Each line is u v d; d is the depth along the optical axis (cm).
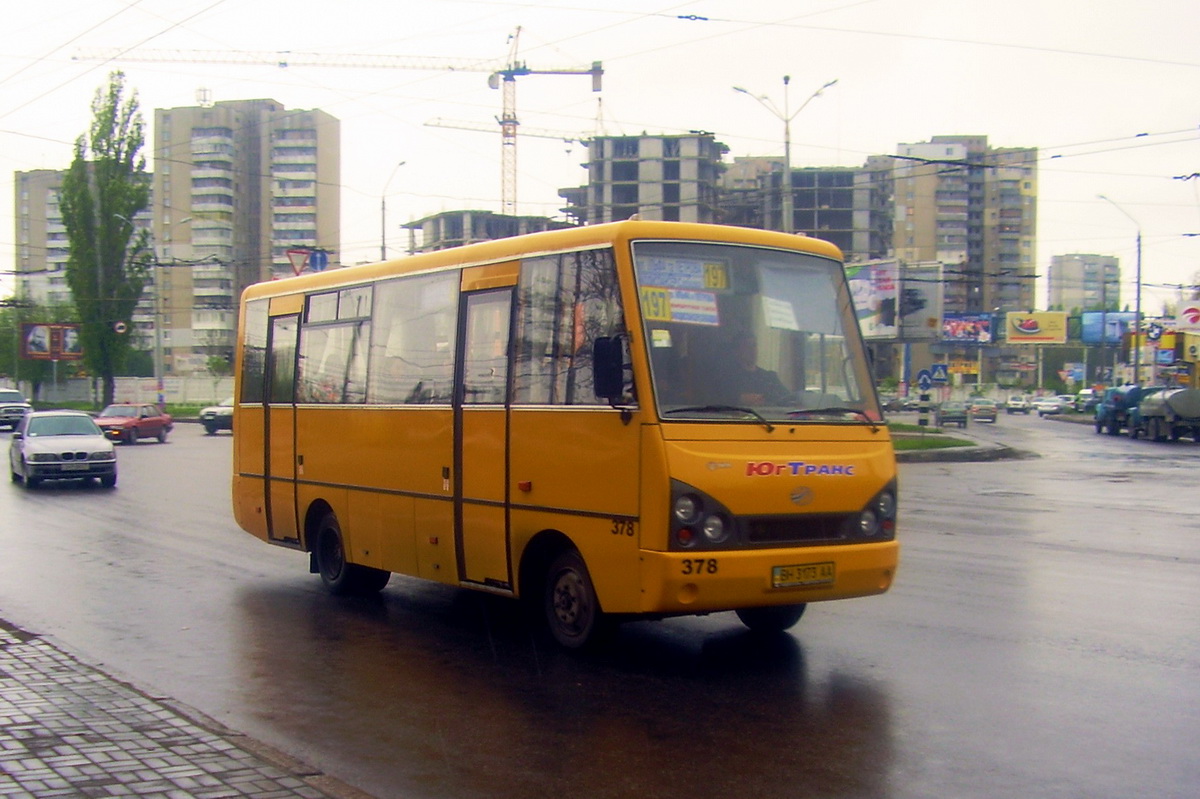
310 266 3055
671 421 766
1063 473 2902
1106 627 939
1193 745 625
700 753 621
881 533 840
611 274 804
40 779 547
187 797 522
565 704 726
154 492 2327
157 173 10694
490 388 916
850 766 596
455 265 973
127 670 834
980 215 15288
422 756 623
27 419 2567
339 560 1145
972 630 932
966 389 12125
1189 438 4778
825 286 878
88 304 6353
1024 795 548
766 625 936
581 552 819
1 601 1120
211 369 9731
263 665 848
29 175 13488
